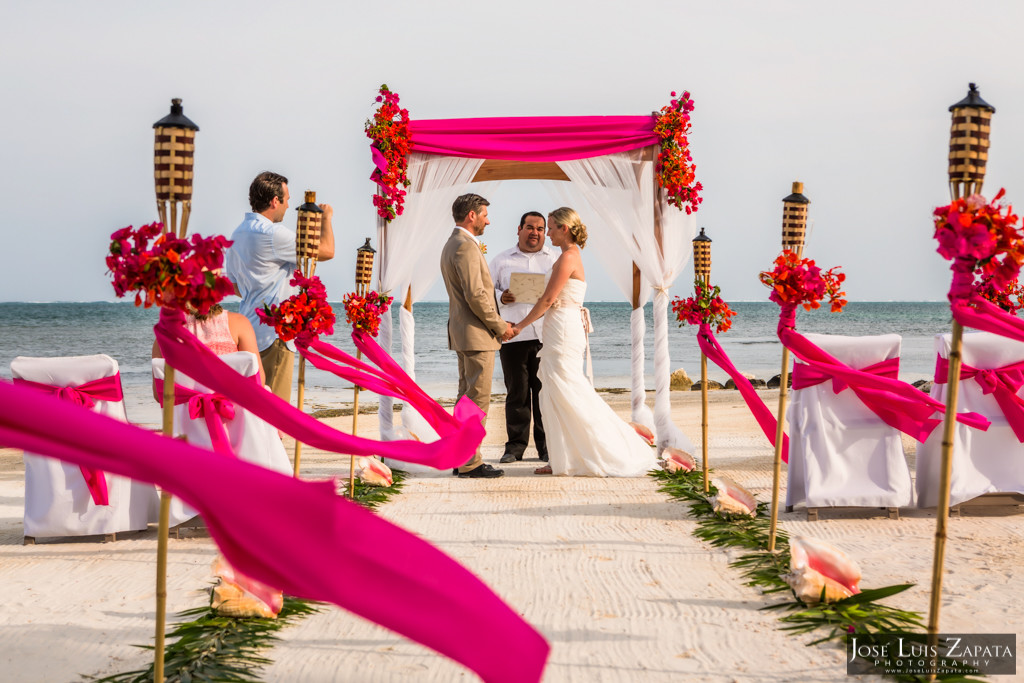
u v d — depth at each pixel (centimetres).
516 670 160
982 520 539
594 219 831
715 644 324
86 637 335
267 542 156
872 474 548
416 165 813
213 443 490
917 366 2873
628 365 3139
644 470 745
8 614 364
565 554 470
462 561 456
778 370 2903
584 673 297
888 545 475
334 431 292
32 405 153
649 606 374
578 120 812
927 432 541
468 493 663
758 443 952
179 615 359
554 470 752
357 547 158
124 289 255
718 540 491
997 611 354
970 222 274
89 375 504
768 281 452
